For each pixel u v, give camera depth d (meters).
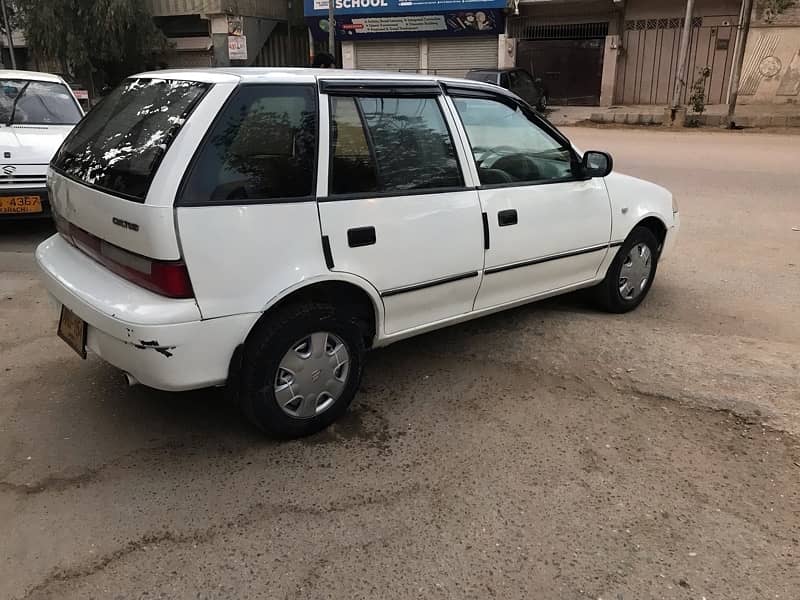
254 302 3.08
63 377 4.11
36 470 3.19
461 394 3.95
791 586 2.53
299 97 3.27
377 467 3.24
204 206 2.92
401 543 2.74
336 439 3.48
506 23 23.80
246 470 3.21
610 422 3.64
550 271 4.49
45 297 5.46
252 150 3.08
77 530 2.79
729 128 18.47
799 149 14.07
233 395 3.28
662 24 22.12
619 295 5.11
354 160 3.43
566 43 23.34
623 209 4.88
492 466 3.25
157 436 3.49
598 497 3.03
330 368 3.44
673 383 4.04
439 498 3.02
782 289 5.79
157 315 2.88
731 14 21.20
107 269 3.26
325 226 3.27
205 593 2.48
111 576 2.56
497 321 5.03
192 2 27.17
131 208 2.91
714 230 7.76
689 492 3.06
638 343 4.61
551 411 3.76
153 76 3.59
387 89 3.61
